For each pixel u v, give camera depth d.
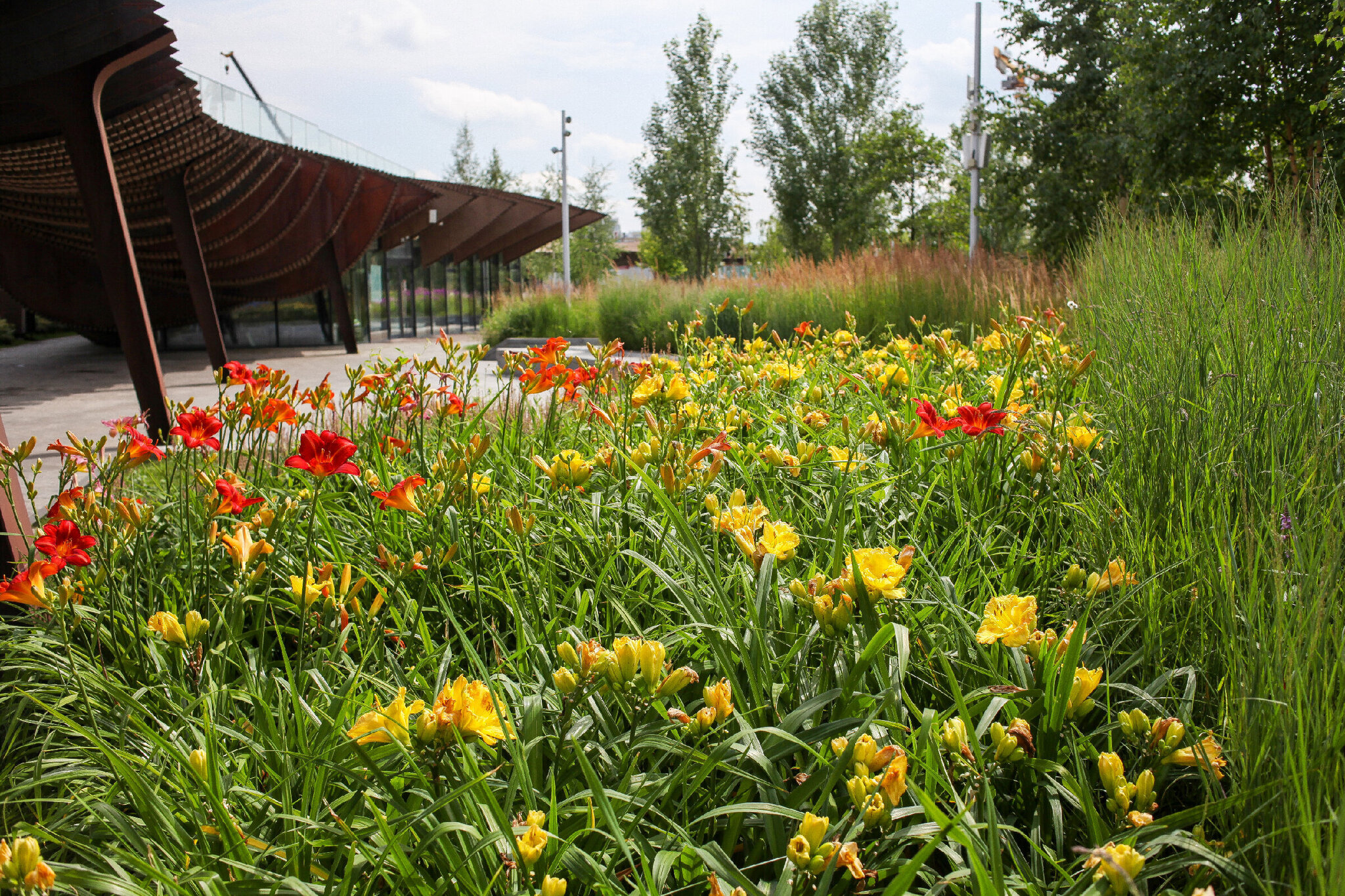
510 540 2.18
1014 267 10.54
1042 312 4.90
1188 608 1.71
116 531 1.94
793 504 2.61
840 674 1.47
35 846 0.92
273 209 17.73
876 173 33.34
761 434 3.18
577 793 1.25
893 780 1.05
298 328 21.70
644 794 1.26
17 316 25.06
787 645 1.65
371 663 1.81
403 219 20.86
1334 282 2.69
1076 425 2.47
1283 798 1.04
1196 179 11.43
